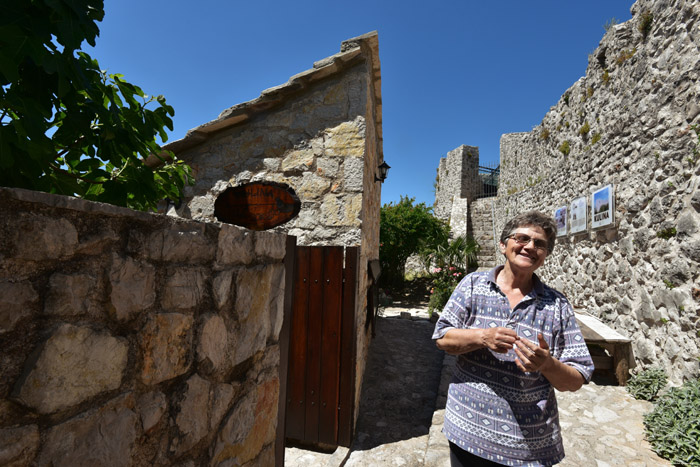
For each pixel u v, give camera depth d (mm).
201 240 1130
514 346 1466
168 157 4004
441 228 11523
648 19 4188
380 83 4496
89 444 797
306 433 3164
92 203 788
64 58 1041
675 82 3719
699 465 2613
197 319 1121
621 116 4785
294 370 3223
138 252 913
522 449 1426
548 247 1567
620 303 4676
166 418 1013
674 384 3602
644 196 4207
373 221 5156
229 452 1302
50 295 718
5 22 873
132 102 1563
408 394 4207
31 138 973
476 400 1514
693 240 3408
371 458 2996
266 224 2154
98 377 814
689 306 3445
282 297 1720
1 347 642
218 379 1234
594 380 4355
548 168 8141
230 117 3785
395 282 10609
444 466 2797
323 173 3695
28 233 677
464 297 1673
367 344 4980
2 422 645
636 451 2945
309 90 3838
